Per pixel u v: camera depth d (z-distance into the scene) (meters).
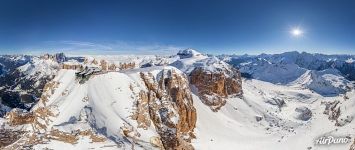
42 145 182.38
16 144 190.75
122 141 196.00
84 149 183.88
